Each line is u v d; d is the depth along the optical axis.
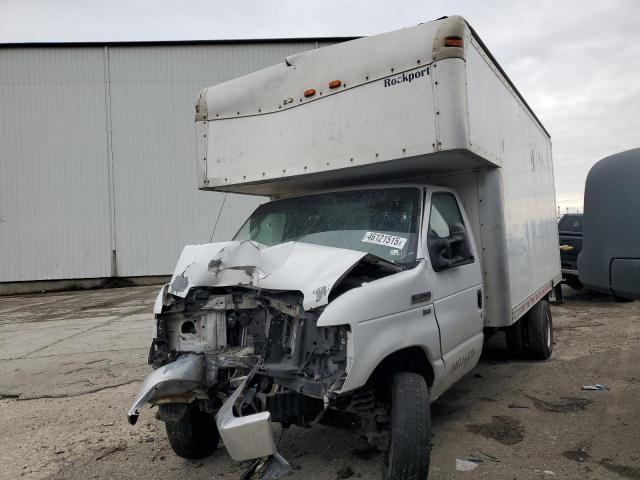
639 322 9.23
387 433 3.37
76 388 6.33
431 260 3.96
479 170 5.00
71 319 12.25
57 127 20.66
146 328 10.32
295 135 4.70
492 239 4.96
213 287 3.67
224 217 20.92
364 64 4.27
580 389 5.52
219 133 5.24
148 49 20.70
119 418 5.24
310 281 3.26
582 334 8.37
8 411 5.58
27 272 20.55
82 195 20.64
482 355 7.11
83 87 20.67
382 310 3.28
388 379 3.45
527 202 6.34
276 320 3.44
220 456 4.20
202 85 20.83
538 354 6.59
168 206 20.80
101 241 20.67
